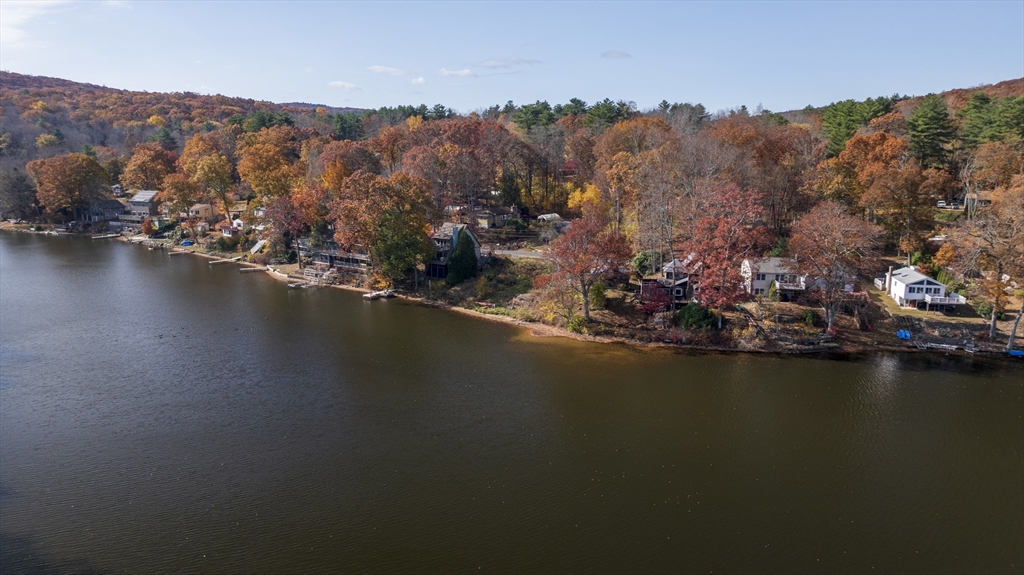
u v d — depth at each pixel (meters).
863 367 68.50
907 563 37.97
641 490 45.44
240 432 53.44
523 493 44.88
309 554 38.12
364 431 53.91
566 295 82.94
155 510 42.47
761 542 39.75
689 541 39.75
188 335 79.25
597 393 62.38
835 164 98.06
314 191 123.69
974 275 80.44
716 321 76.75
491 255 105.00
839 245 72.94
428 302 96.19
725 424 55.81
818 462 49.44
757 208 75.38
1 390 61.41
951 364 68.75
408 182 100.06
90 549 38.47
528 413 57.81
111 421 55.12
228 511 42.41
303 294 101.75
